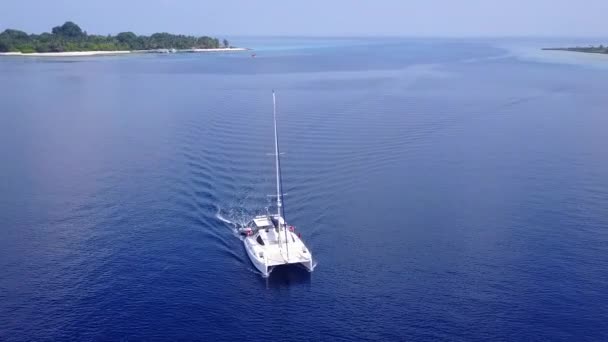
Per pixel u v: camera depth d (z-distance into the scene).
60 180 78.94
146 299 49.72
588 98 146.12
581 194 73.00
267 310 48.28
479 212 67.19
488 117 119.19
